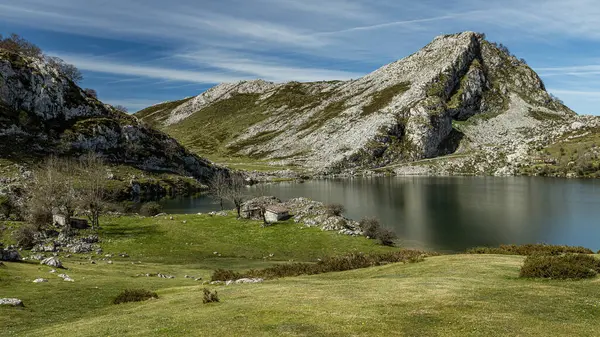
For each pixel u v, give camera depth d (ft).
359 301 75.72
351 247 251.19
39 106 595.47
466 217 357.41
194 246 250.57
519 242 276.21
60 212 279.28
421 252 156.04
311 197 504.43
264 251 243.40
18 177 453.99
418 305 71.97
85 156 583.17
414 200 460.14
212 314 70.18
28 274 122.93
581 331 58.08
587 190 520.01
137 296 100.58
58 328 72.02
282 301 77.15
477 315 65.67
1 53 602.03
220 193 422.00
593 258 96.99
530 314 65.98
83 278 129.59
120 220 312.50
